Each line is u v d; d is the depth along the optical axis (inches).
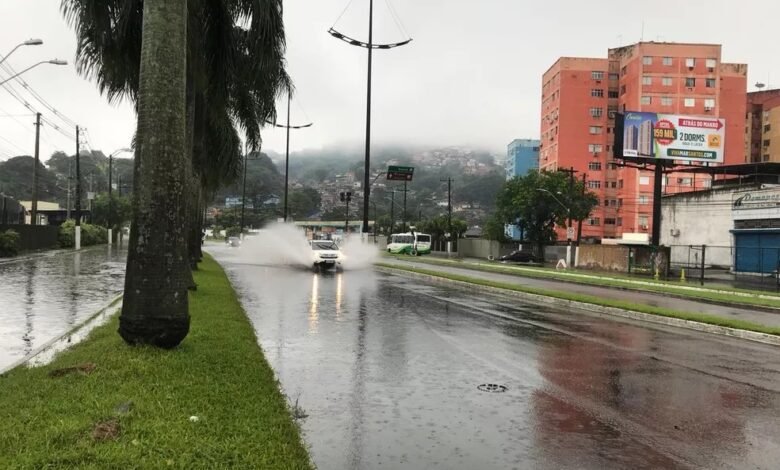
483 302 669.3
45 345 324.8
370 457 189.8
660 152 1664.6
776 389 295.3
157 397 214.4
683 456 197.9
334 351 356.2
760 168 1935.3
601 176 3555.6
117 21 432.5
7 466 148.0
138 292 287.7
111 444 165.5
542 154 3944.4
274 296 647.8
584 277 1156.5
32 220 1581.0
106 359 263.7
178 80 295.7
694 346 422.9
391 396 262.1
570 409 249.4
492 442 206.4
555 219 2428.6
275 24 479.8
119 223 2517.2
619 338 444.8
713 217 1812.3
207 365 271.3
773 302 737.6
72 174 3727.9
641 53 3321.9
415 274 1068.5
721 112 3344.0
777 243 1376.7
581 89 3582.7
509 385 287.3
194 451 166.2
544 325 498.3
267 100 623.5
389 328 450.3
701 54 3319.4
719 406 260.2
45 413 191.5
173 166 291.4
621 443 209.2
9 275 795.4
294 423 213.2
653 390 286.0
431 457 190.9
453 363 333.7
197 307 467.8
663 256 1386.6
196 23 508.7
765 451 204.2
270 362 322.3
